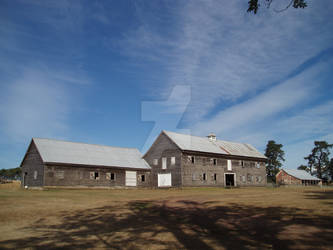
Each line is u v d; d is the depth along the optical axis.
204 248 8.59
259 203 15.85
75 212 15.95
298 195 21.16
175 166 42.47
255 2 8.99
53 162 34.94
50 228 12.03
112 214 15.30
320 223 9.73
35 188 35.09
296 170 78.00
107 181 40.16
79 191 31.98
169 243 9.30
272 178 81.94
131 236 10.41
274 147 82.19
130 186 42.59
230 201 17.84
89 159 39.38
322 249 7.39
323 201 15.34
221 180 47.22
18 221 13.49
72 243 9.57
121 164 42.19
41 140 38.28
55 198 22.83
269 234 9.24
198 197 22.36
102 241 9.80
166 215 14.56
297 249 7.64
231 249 8.30
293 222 10.30
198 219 12.78
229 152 49.78
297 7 8.82
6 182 56.91
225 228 10.71
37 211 16.12
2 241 9.89
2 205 17.92
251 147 58.25
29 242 9.75
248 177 52.22
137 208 17.34
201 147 46.31
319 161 94.56
